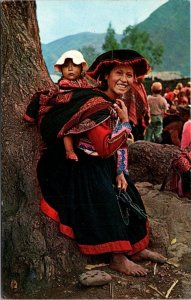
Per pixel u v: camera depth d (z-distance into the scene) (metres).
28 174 3.34
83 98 3.14
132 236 3.34
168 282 3.17
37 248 3.15
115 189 3.32
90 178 3.21
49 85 3.62
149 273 3.24
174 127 5.35
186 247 3.49
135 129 5.23
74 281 3.14
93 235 3.14
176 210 3.87
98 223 3.15
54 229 3.20
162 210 3.91
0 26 3.52
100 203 3.17
